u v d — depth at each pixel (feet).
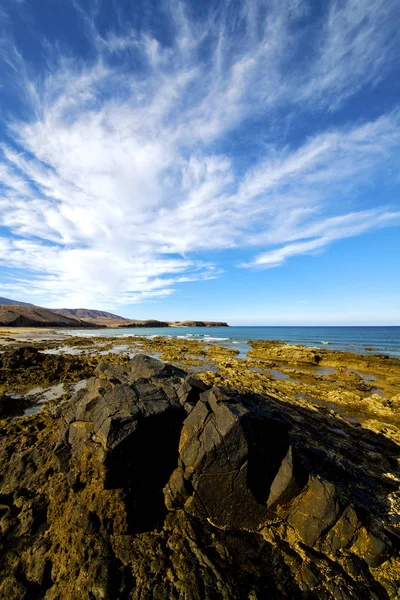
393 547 19.89
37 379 68.39
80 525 22.22
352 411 59.06
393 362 113.60
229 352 151.33
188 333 379.14
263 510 23.20
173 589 18.43
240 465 23.25
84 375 74.90
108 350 149.59
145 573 19.36
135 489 23.84
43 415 44.73
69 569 19.83
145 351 148.46
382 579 19.10
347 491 24.16
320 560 20.52
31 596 18.85
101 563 19.71
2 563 20.77
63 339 209.77
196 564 19.97
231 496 23.27
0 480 29.40
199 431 25.41
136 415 25.79
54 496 25.85
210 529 22.74
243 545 21.63
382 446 41.55
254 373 90.53
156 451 26.22
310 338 283.18
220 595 18.11
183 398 30.73
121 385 32.27
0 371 71.00
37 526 23.68
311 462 26.50
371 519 21.70
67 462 27.53
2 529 23.30
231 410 25.13
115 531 21.99
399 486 27.96
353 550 20.75
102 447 23.68
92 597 18.01
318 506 22.06
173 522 23.32
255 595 18.19
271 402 52.80
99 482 23.57
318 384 82.43
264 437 25.86
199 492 23.70
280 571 19.86
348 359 120.88
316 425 44.62
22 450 34.17
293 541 21.94
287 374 96.43
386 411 57.98
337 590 18.67
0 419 44.65
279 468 24.35
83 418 29.37
